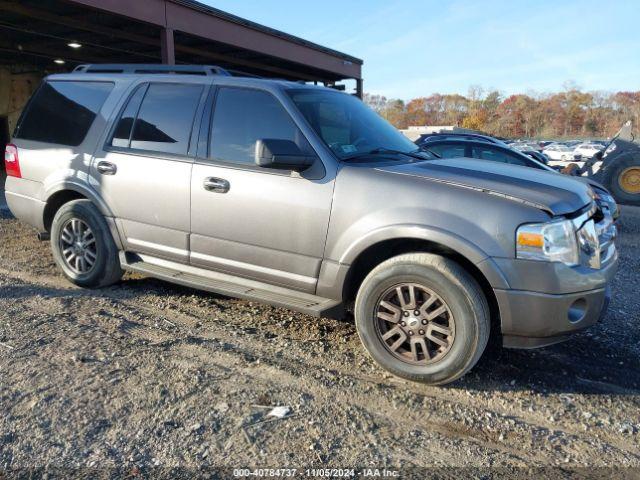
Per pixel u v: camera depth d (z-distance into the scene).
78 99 4.84
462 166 3.72
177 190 4.09
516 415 3.03
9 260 5.75
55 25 13.20
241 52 16.50
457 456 2.61
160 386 3.12
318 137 3.64
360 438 2.73
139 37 13.91
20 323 3.96
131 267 4.48
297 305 3.64
